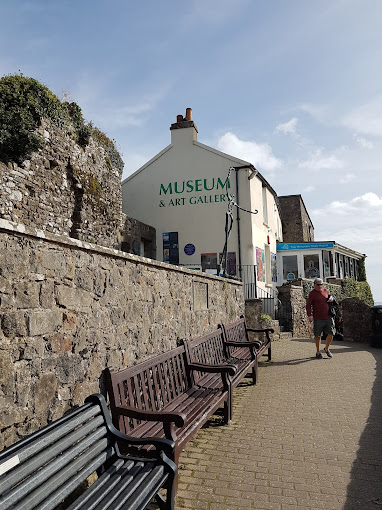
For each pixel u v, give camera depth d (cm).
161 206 1669
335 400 606
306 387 686
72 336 332
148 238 1566
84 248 354
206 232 1611
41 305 298
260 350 824
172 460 320
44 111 886
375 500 329
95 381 358
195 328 659
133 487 259
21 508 202
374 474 372
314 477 369
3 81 838
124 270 431
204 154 1644
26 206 817
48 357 302
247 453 421
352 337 1253
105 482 266
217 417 535
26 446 228
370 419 519
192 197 1641
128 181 1716
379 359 923
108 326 390
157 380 443
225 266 1305
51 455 239
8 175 770
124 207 1706
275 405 586
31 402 281
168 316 549
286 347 1127
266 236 1811
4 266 266
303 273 2020
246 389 677
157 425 383
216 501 330
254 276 1489
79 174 1009
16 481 208
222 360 689
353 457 409
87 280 359
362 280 2927
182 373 504
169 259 1628
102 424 306
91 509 233
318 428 491
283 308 1416
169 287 561
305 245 2034
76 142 1012
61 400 312
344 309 1280
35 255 295
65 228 957
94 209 1082
